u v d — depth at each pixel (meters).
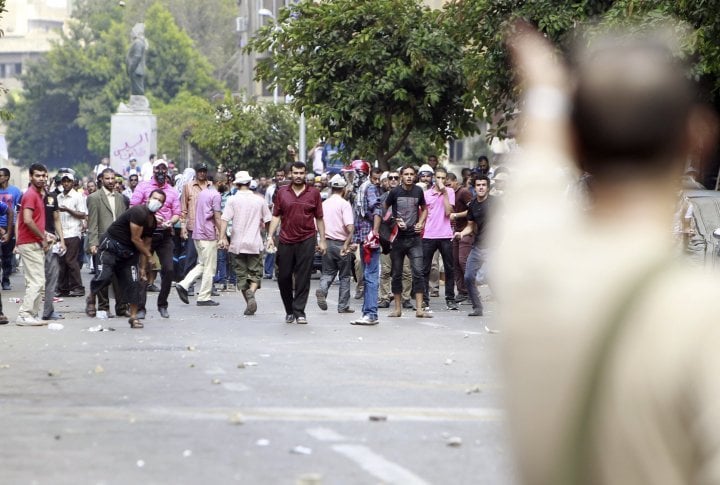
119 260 42.78
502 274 5.04
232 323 43.94
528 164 5.15
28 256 42.38
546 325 4.88
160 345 35.56
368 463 17.91
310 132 113.50
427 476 16.98
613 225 5.07
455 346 35.81
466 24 65.94
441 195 51.53
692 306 4.68
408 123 73.88
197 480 16.61
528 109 5.20
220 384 26.86
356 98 71.88
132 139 134.25
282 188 43.53
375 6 71.50
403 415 22.70
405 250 46.72
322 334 39.59
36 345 35.31
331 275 49.66
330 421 21.92
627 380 4.68
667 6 53.16
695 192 52.56
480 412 23.12
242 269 48.12
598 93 5.05
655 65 5.06
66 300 56.84
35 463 17.83
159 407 23.48
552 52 5.27
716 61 51.94
